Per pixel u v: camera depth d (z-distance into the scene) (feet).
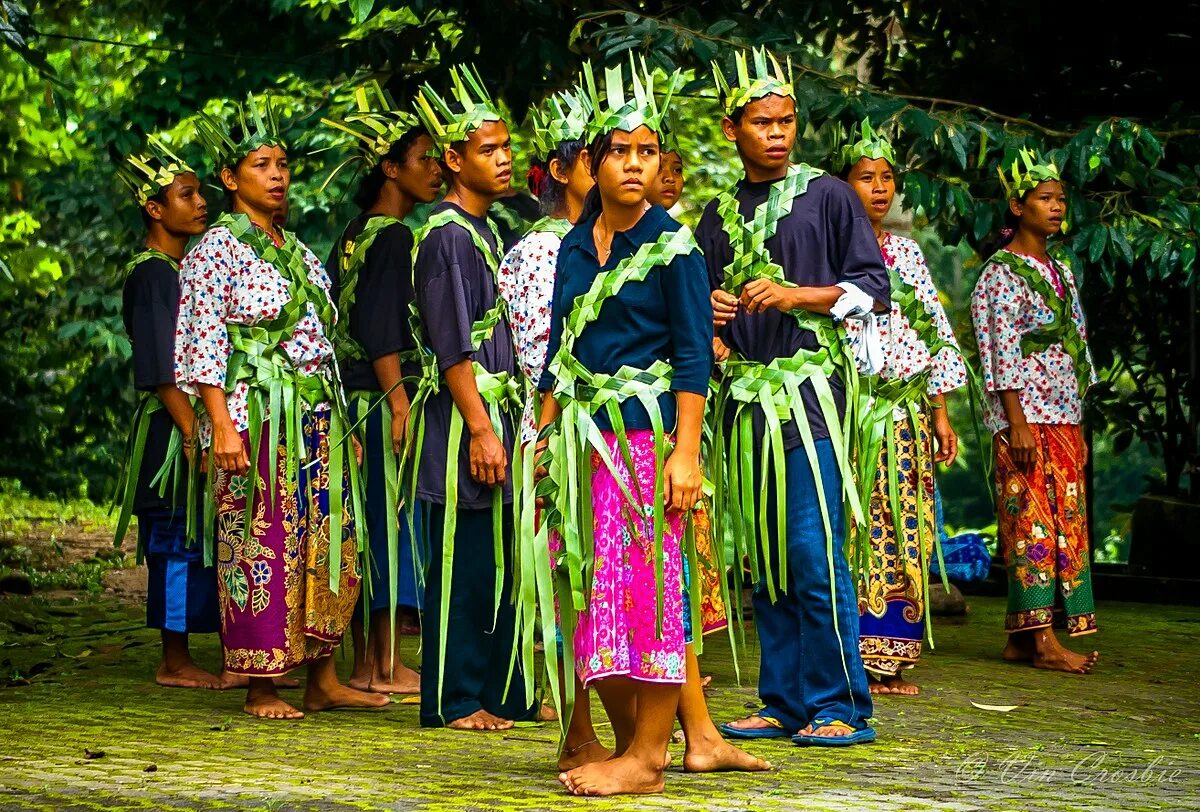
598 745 18.17
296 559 21.63
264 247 21.86
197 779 17.22
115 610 36.14
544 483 16.81
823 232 20.26
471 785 17.06
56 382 71.46
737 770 18.07
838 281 20.29
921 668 27.66
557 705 16.81
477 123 21.22
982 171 33.63
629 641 16.49
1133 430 43.55
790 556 19.98
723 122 20.92
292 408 21.56
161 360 24.41
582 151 17.30
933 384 26.30
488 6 33.04
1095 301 41.50
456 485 20.42
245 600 21.44
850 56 38.45
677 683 16.53
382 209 24.82
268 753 19.02
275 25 39.86
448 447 20.49
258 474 21.44
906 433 24.84
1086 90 37.81
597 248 16.96
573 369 16.78
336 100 42.39
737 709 22.90
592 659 16.51
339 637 22.38
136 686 24.89
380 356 23.76
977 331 28.73
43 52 31.58
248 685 23.86
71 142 63.72
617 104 16.65
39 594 39.58
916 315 24.95
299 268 22.04
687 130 54.60
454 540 20.98
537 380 20.79
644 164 16.55
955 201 30.99
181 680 25.00
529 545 16.87
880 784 17.44
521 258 20.97
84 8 51.34
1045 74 37.78
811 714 20.04
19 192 67.46
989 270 28.63
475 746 19.69
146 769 17.72
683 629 16.67
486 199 21.61
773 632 20.53
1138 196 32.35
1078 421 28.58
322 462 21.94
